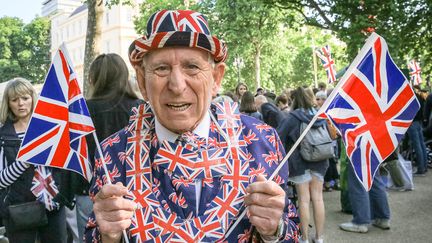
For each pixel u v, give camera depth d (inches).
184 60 53.3
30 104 121.7
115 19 1980.8
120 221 51.1
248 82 1198.3
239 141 58.2
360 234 203.2
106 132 108.8
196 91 54.2
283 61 1210.0
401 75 67.8
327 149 175.5
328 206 258.4
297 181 181.6
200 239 52.9
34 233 121.0
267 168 57.4
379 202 207.5
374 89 67.4
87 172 68.0
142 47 53.0
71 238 146.4
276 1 463.5
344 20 407.8
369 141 67.0
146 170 56.4
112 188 51.4
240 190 55.3
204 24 56.2
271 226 51.3
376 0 384.2
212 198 54.9
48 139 66.8
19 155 65.6
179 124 54.6
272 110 235.0
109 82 112.0
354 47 396.2
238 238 54.3
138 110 61.0
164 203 54.6
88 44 402.0
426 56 468.4
